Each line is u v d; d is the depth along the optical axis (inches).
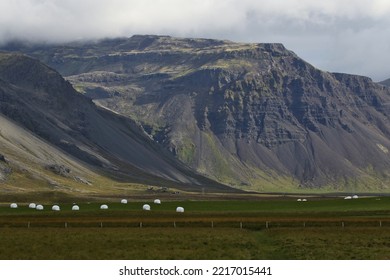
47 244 6176.2
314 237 6722.4
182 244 6264.8
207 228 7490.2
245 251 5999.0
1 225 7785.4
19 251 5851.4
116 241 6353.3
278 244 6417.3
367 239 6574.8
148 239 6481.3
